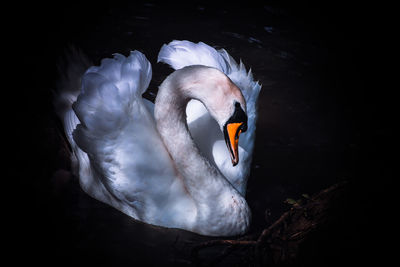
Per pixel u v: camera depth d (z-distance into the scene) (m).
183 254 5.10
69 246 5.12
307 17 9.38
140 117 5.26
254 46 8.42
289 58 8.23
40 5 8.89
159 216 5.34
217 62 5.92
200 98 4.64
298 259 4.86
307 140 6.70
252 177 6.12
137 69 5.22
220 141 5.54
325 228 5.14
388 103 7.43
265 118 7.04
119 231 5.34
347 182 5.80
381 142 6.69
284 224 5.21
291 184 6.02
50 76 7.42
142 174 5.20
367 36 8.98
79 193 5.86
